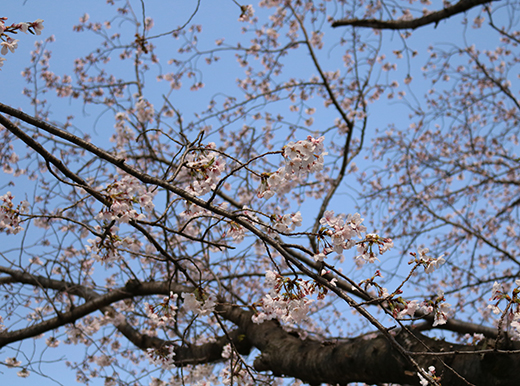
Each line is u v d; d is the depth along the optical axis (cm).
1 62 202
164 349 375
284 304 208
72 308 535
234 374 282
